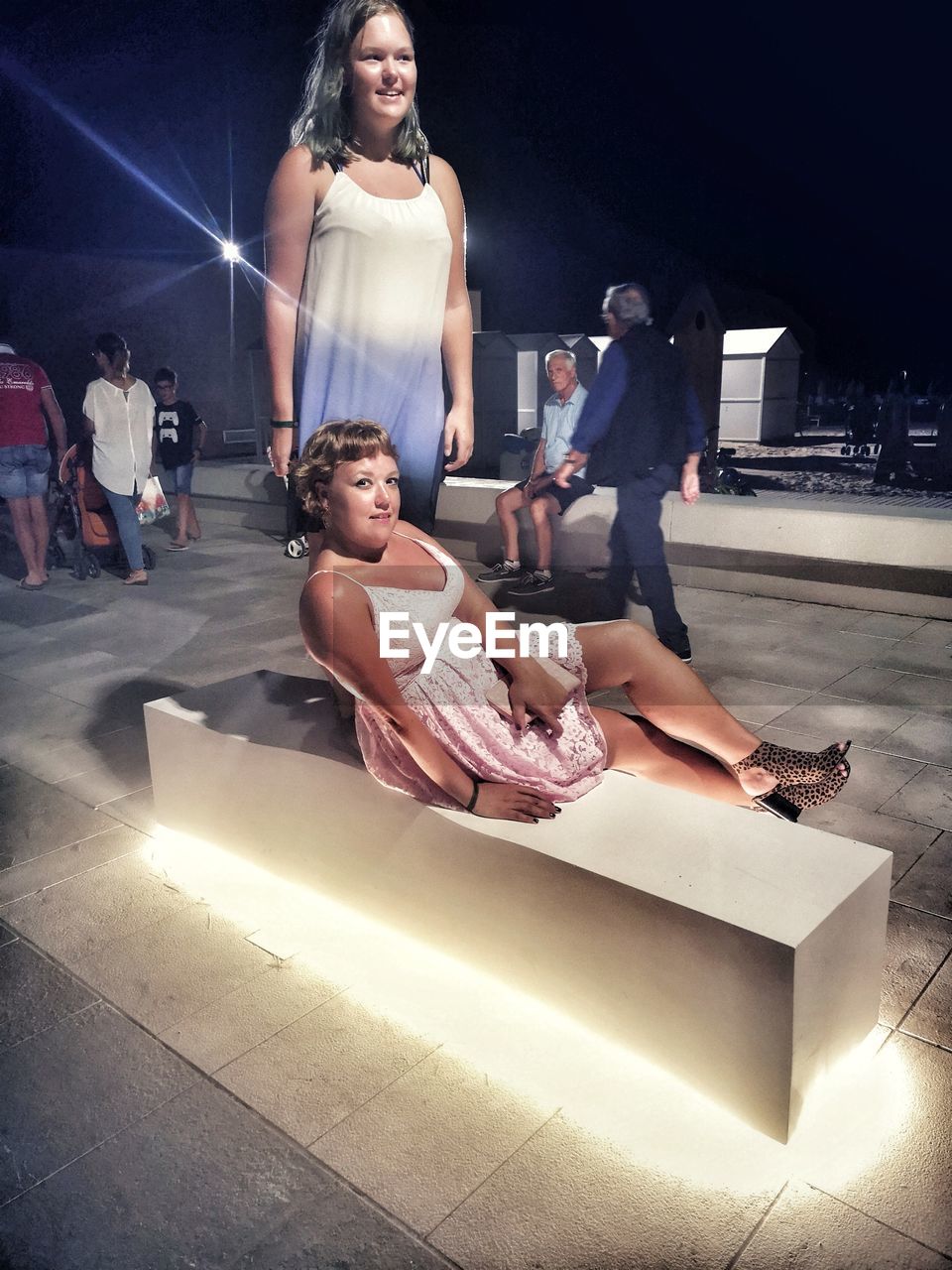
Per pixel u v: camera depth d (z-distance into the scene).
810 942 1.54
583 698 2.14
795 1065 1.59
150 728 2.72
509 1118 1.76
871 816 2.88
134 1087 1.87
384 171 2.55
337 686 2.38
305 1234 1.53
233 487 8.52
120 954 2.29
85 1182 1.65
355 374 2.65
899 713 3.71
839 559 5.23
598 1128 1.72
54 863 2.73
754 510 5.45
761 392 11.96
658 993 1.73
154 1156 1.70
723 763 2.16
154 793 2.82
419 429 2.78
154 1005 2.11
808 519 5.28
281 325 2.64
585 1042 1.89
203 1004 2.10
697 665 4.36
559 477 4.41
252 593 5.97
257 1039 1.99
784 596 5.47
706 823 1.93
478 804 1.95
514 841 1.86
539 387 9.09
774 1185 1.60
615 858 1.79
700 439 4.18
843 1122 1.71
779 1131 1.65
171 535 8.12
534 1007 1.97
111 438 5.97
